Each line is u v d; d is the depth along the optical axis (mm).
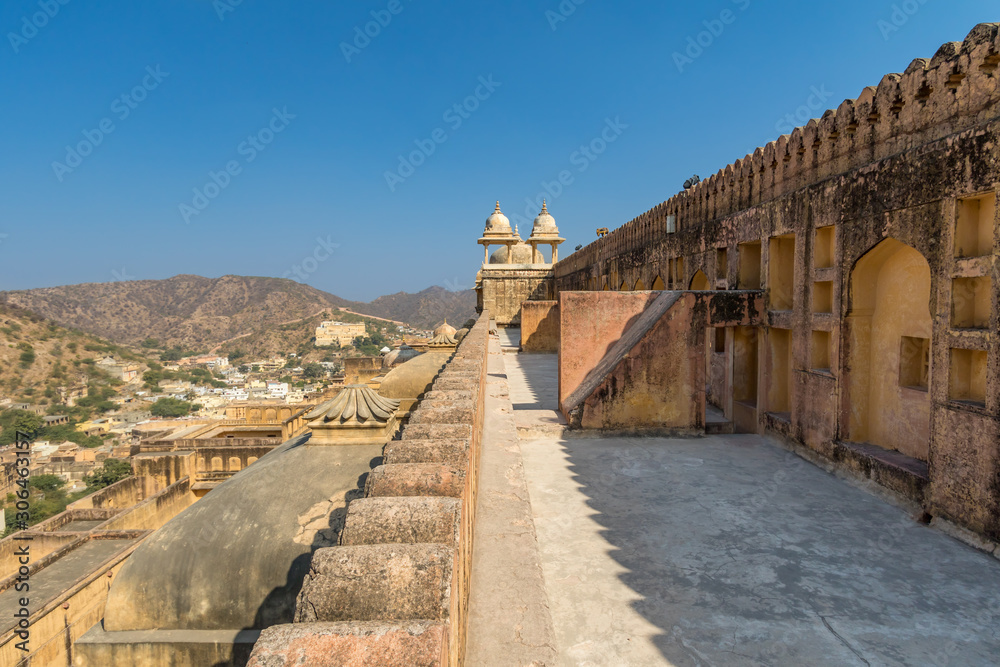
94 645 3764
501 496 4707
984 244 5156
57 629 11211
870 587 4324
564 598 4141
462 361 6883
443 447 3055
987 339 4895
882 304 6898
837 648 3561
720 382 11156
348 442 4926
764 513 5816
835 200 7137
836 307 7145
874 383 7051
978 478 4996
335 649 1403
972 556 4836
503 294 33875
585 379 10477
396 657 1373
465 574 2750
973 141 5000
